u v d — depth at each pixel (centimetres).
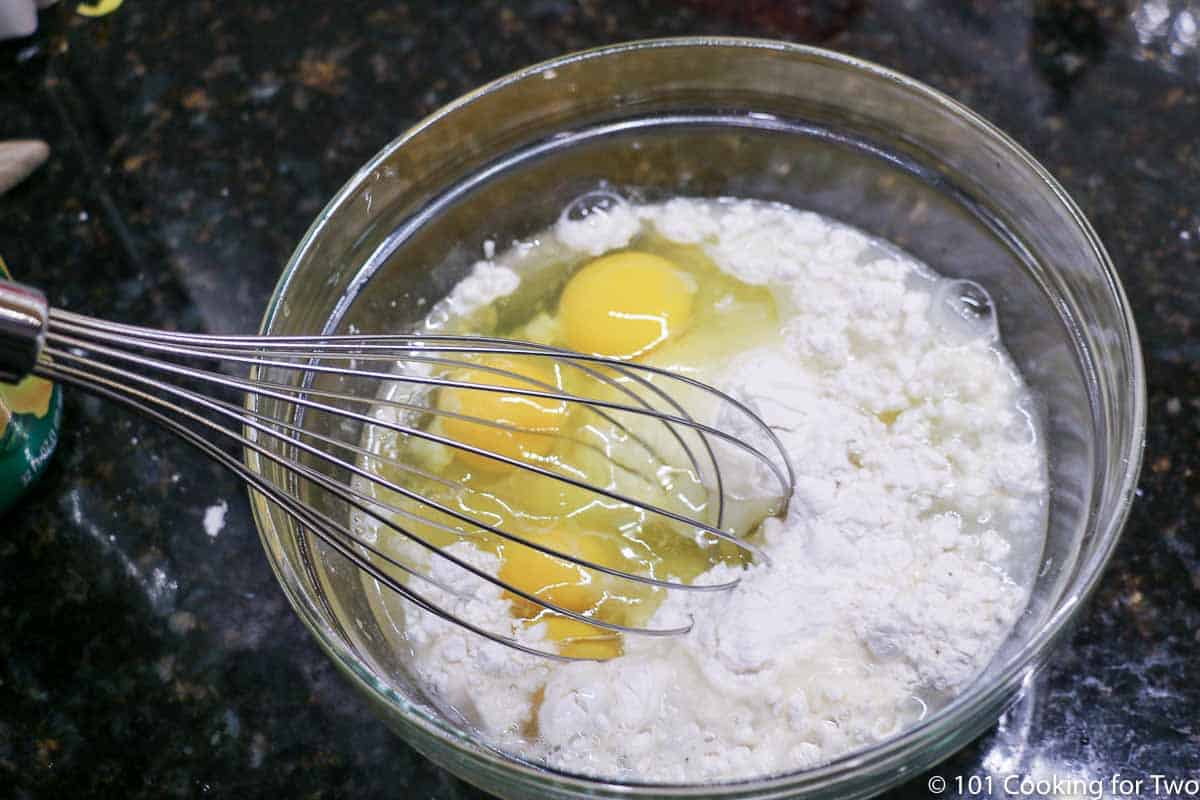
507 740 51
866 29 64
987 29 64
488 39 65
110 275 61
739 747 50
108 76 65
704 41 55
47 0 66
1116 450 50
